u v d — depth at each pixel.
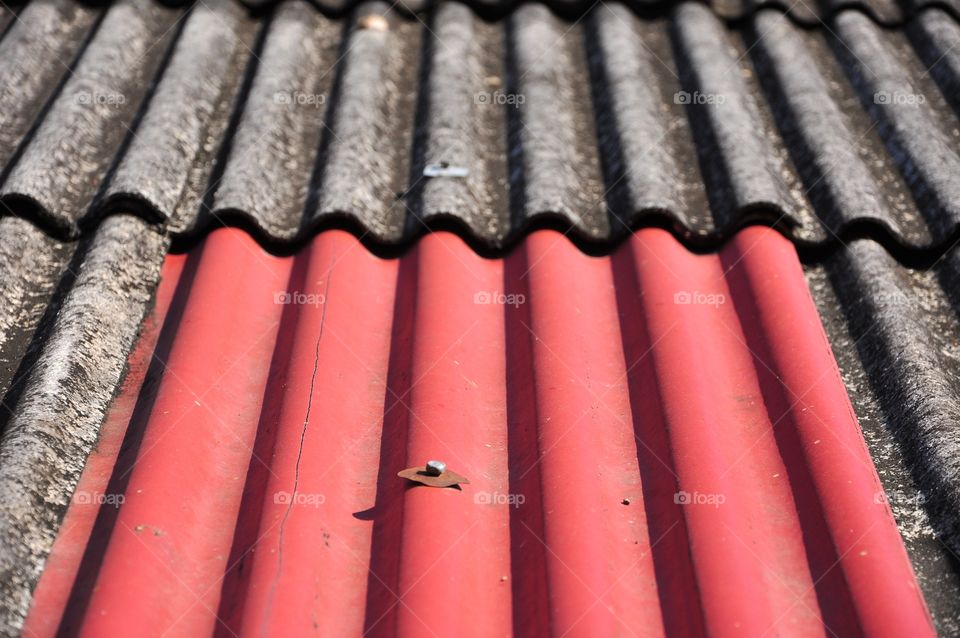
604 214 2.54
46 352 1.96
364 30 3.32
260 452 1.89
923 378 1.99
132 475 1.77
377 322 2.25
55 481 1.75
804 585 1.67
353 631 1.61
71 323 2.02
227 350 2.11
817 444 1.87
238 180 2.48
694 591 1.63
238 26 3.34
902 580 1.61
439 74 3.09
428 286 2.28
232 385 2.04
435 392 2.01
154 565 1.63
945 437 1.85
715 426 1.94
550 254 2.37
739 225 2.46
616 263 2.43
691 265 2.42
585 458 1.87
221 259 2.29
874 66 3.10
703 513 1.74
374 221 2.47
